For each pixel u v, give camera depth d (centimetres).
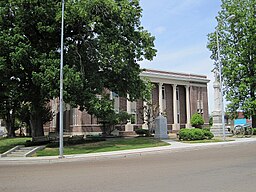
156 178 934
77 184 883
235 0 3831
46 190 809
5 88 2488
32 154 2108
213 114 3466
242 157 1444
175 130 5359
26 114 4075
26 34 2480
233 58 3722
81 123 4188
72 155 1945
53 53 2347
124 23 2578
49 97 2383
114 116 2831
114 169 1209
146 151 1956
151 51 2734
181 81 5622
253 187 750
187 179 893
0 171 1321
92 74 2569
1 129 5988
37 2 2347
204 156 1580
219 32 3897
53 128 4928
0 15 2300
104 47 2402
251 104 3603
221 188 748
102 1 2400
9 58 2228
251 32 3653
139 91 2834
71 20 2294
